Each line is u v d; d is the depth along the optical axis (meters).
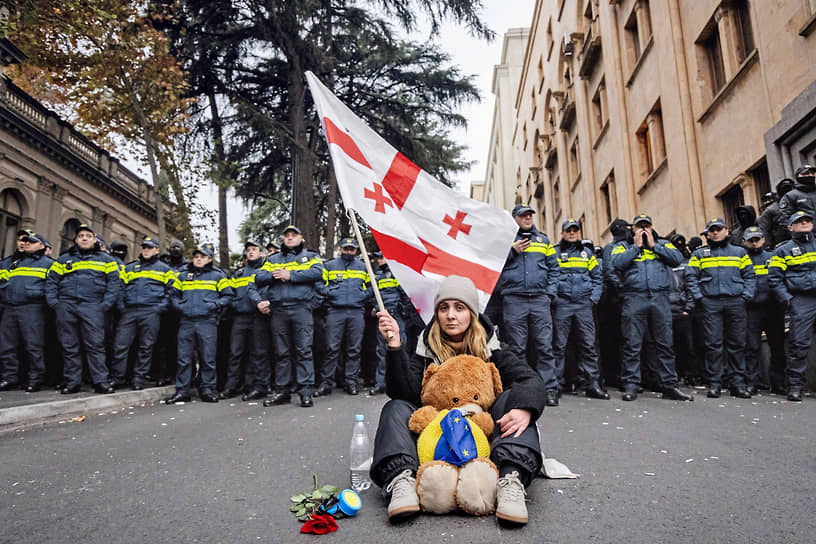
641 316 7.07
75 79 14.73
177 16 17.86
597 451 4.01
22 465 3.93
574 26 22.42
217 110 20.05
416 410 2.87
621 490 3.00
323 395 8.02
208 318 7.76
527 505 2.73
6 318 8.09
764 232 8.49
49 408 6.12
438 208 4.11
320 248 24.42
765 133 9.55
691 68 12.62
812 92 8.14
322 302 8.04
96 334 7.65
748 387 7.76
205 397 7.67
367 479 3.29
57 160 22.02
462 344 3.10
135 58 14.63
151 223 30.41
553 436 4.60
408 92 22.62
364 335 9.42
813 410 6.02
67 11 12.01
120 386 8.48
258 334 7.79
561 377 7.39
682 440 4.39
